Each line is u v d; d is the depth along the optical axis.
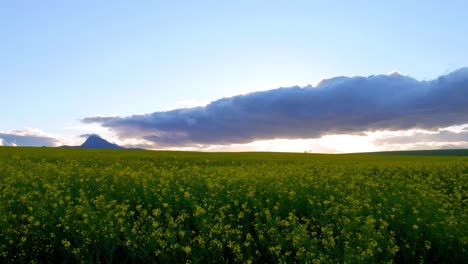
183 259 9.15
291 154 55.19
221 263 9.26
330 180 18.86
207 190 14.71
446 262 9.90
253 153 54.50
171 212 12.06
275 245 9.67
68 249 9.46
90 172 19.39
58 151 40.66
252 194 13.02
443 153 72.31
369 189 15.81
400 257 10.00
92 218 10.20
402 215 11.62
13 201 12.02
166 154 40.84
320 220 11.24
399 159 42.56
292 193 13.20
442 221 10.70
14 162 25.44
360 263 8.39
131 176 17.33
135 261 9.42
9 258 9.38
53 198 12.35
